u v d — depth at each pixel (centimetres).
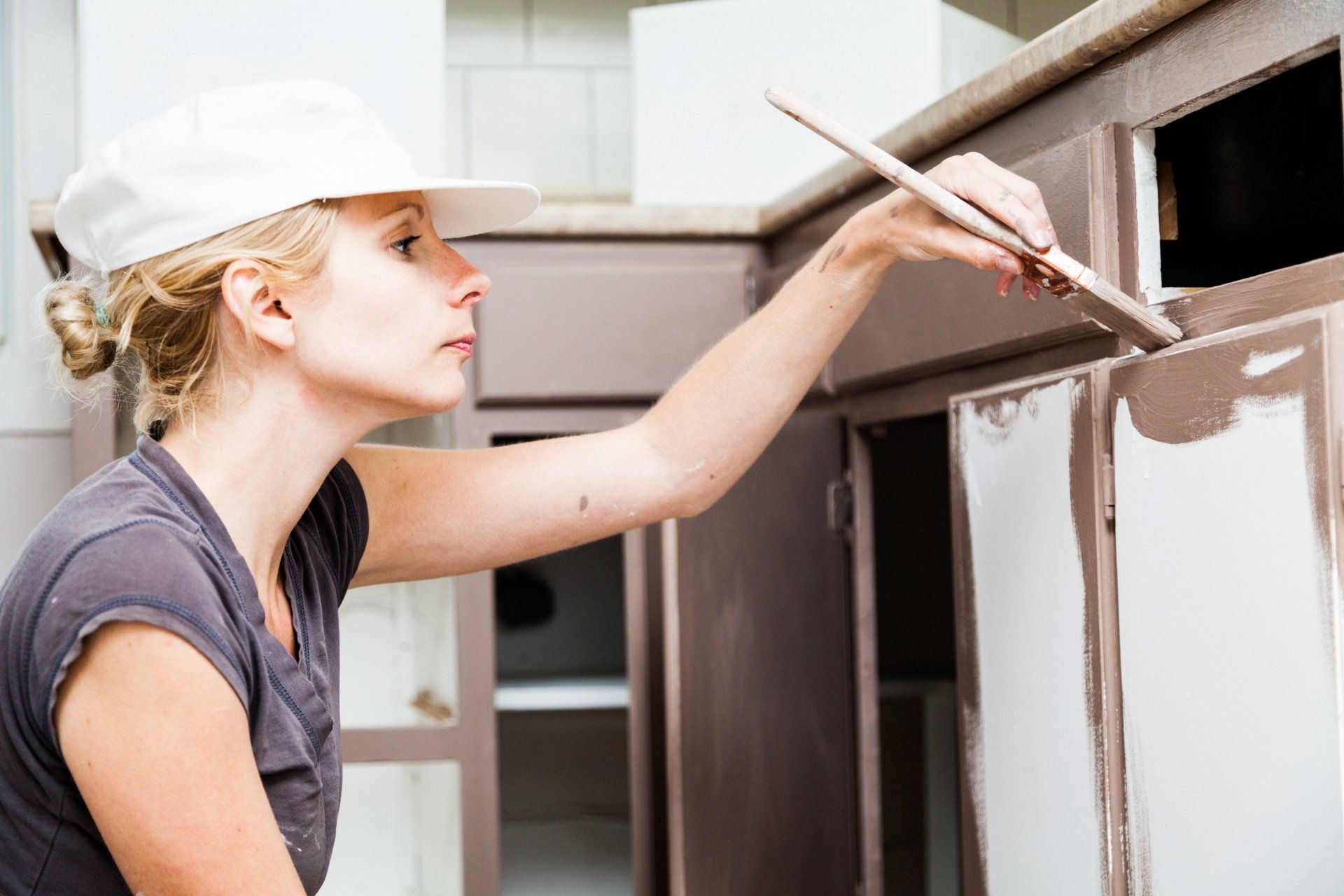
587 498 89
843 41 150
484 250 144
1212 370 68
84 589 58
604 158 217
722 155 155
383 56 137
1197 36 72
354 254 68
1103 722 80
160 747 57
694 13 155
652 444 90
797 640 138
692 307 145
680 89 156
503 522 88
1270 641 64
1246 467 65
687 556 131
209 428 69
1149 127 79
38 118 158
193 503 66
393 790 169
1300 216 92
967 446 100
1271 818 64
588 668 215
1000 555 94
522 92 216
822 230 131
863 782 140
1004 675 94
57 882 64
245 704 62
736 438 88
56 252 130
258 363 68
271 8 136
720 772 133
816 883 138
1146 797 76
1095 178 81
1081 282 69
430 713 155
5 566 155
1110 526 80
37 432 157
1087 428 81
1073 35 82
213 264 65
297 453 71
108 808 58
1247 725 66
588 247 146
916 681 212
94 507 64
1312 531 60
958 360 105
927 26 145
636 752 147
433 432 153
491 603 143
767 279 146
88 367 70
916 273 111
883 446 230
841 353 132
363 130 69
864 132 150
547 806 215
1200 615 70
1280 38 65
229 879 58
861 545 140
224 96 67
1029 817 90
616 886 214
